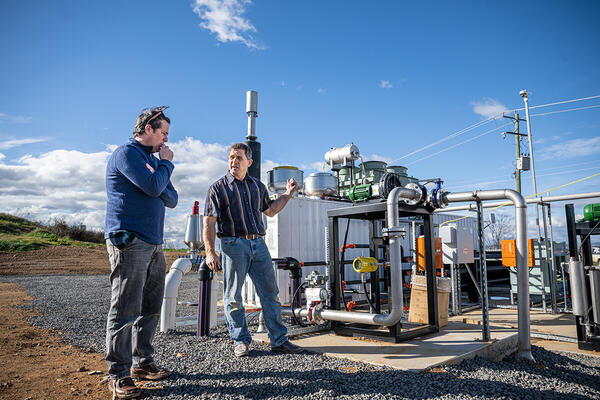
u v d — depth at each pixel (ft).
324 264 22.45
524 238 11.56
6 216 103.91
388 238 11.95
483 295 12.14
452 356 10.33
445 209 27.35
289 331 13.30
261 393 8.11
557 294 28.60
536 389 8.84
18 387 9.39
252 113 31.78
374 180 32.48
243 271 11.42
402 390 8.20
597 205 14.02
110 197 8.70
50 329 17.02
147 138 9.26
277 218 25.07
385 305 23.21
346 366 9.84
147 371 9.37
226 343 13.28
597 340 13.73
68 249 76.18
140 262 8.58
